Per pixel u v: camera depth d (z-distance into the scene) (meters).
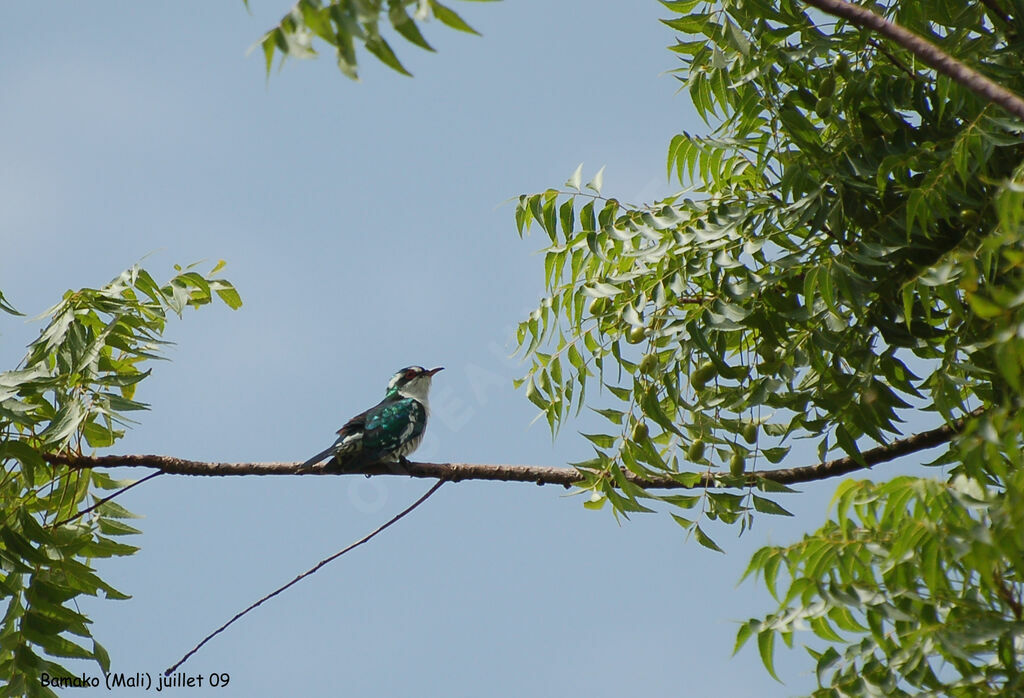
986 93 7.38
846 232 10.77
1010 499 7.15
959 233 10.31
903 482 7.81
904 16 10.89
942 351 10.95
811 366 10.81
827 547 8.30
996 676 8.28
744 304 10.97
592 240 11.45
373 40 6.73
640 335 11.45
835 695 8.49
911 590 8.22
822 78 11.33
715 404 11.07
